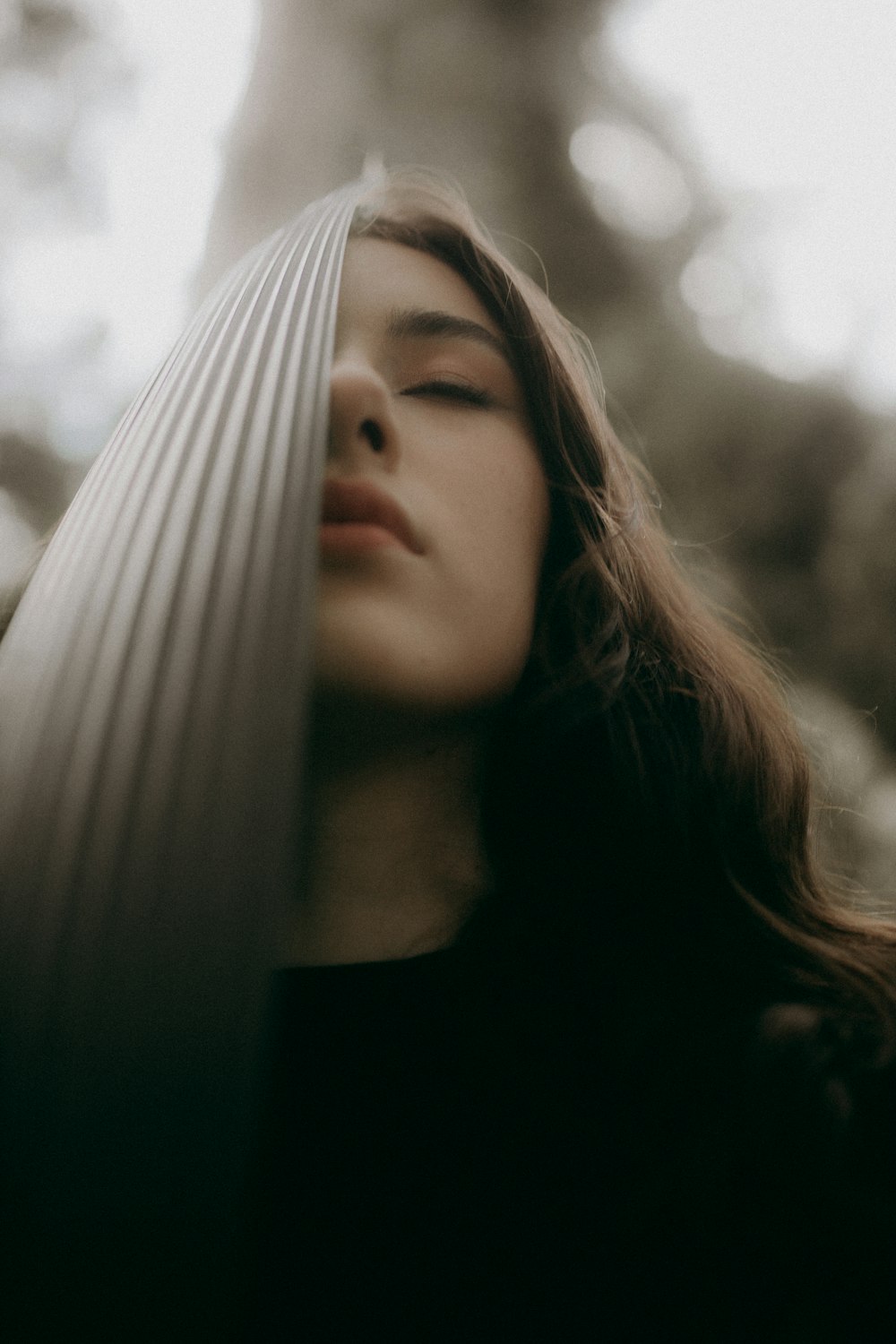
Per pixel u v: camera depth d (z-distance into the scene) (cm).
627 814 67
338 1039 52
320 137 310
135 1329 29
